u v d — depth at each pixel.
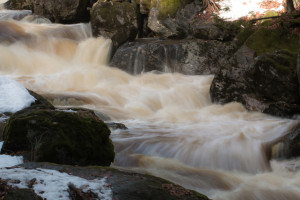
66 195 3.65
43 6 20.95
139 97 13.16
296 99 10.55
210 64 15.25
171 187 4.11
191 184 6.14
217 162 7.33
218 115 11.40
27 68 15.66
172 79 14.93
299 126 7.73
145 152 7.52
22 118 5.64
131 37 17.83
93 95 12.69
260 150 7.68
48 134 5.43
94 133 5.86
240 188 6.20
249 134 8.55
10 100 7.68
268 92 11.05
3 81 8.40
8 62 15.42
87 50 17.66
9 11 22.61
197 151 7.57
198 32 16.48
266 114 10.81
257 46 12.70
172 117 11.37
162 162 7.12
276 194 5.98
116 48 17.34
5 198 3.26
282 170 7.19
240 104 11.80
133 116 11.26
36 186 3.76
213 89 12.71
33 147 5.41
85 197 3.63
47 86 13.73
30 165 4.59
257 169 7.34
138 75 15.82
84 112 6.52
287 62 10.77
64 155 5.38
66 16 20.62
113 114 10.99
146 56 15.76
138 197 3.78
